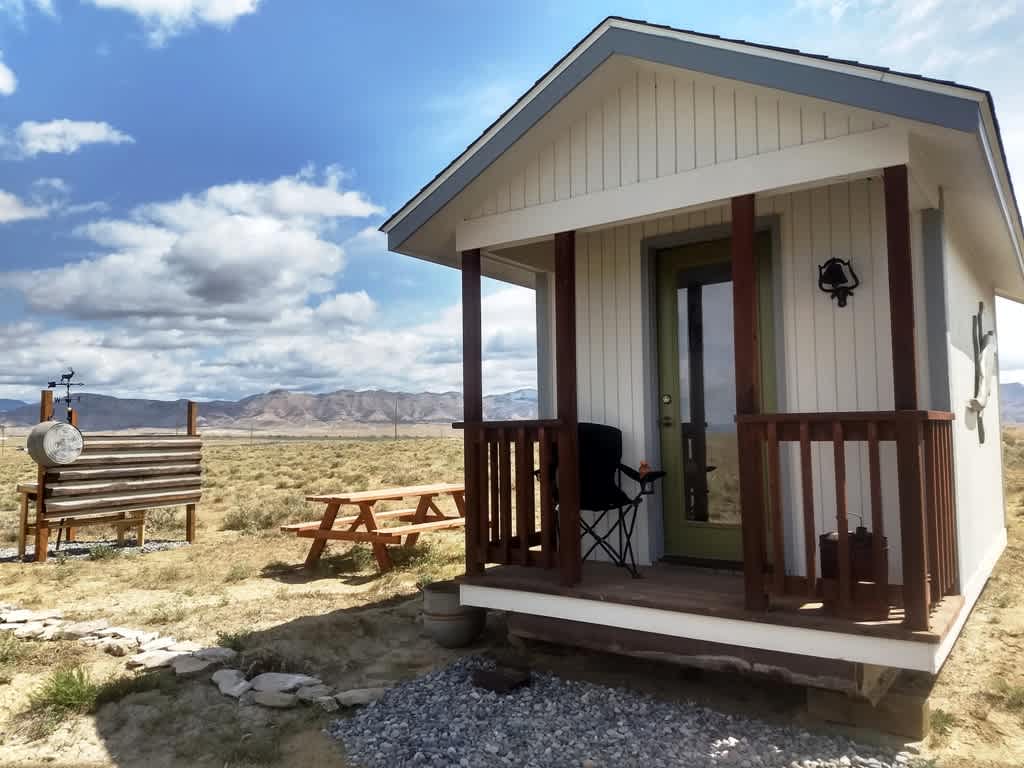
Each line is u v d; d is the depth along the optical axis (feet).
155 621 20.39
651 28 14.56
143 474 32.55
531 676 15.53
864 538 12.98
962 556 16.28
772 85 13.34
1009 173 16.01
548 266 21.75
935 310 15.85
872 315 16.37
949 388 15.64
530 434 17.22
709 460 18.86
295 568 27.84
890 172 12.84
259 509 43.16
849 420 12.66
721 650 14.12
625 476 19.67
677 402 19.36
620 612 15.03
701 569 18.13
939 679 15.19
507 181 17.78
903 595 12.15
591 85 15.84
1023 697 13.85
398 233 18.67
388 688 15.02
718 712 13.58
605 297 20.27
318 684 15.06
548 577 17.20
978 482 20.27
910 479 12.09
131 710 13.85
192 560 29.58
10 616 20.24
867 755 11.80
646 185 15.66
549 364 22.13
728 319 18.80
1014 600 20.94
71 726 13.32
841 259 16.69
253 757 11.97
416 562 27.71
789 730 12.76
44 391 30.04
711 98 14.94
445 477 70.64
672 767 11.43
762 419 13.41
